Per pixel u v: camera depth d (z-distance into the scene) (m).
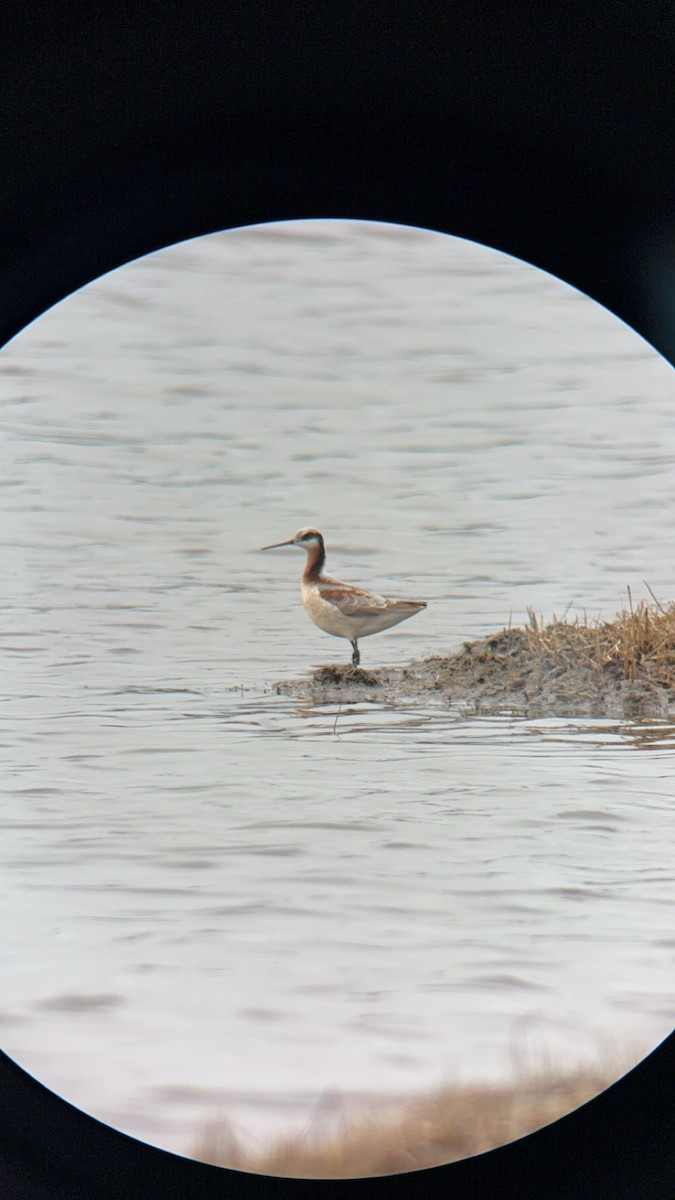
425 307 43.38
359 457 34.41
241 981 13.86
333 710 16.08
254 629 22.83
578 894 14.12
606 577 26.95
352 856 14.66
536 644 16.11
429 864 14.50
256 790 15.38
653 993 13.38
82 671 20.45
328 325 42.53
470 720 15.04
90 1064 13.07
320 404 38.25
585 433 35.97
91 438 36.25
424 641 21.48
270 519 31.31
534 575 26.78
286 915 14.55
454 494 32.09
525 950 13.58
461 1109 7.49
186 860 15.19
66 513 31.20
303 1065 12.55
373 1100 11.42
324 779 15.14
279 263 43.44
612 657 15.55
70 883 15.02
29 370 40.12
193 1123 11.87
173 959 14.12
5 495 31.67
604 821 14.30
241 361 41.31
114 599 25.64
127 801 16.09
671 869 13.84
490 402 38.25
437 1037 12.95
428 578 26.77
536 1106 7.69
